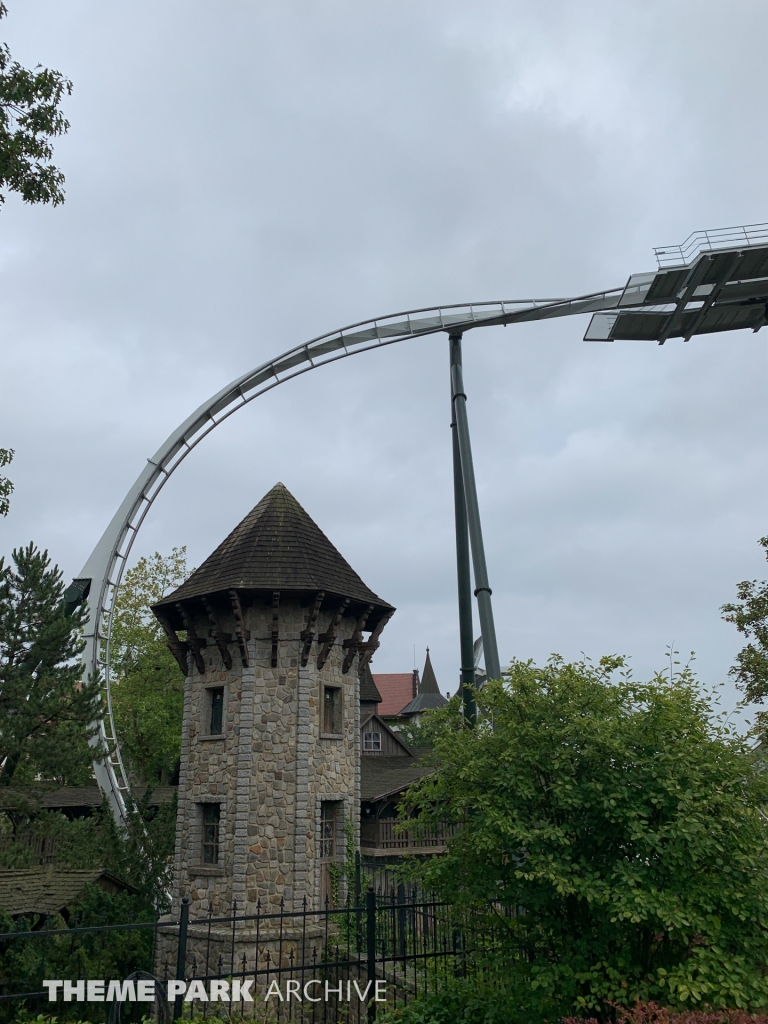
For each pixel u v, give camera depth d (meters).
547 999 9.57
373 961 11.71
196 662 24.72
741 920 9.04
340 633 25.41
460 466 24.75
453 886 10.52
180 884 22.81
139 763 47.88
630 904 8.75
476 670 26.39
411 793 11.40
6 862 21.50
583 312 30.08
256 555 24.70
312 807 22.78
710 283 24.08
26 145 14.71
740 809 9.12
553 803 9.97
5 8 13.95
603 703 10.28
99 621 29.78
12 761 23.03
